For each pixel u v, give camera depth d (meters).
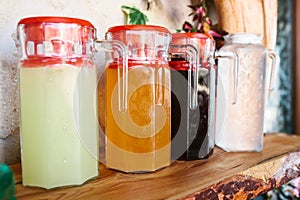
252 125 0.56
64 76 0.37
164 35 0.44
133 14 0.60
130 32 0.42
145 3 0.63
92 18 0.56
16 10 0.47
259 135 0.57
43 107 0.36
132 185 0.39
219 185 0.40
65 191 0.37
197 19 0.68
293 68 1.11
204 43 0.49
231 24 0.69
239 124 0.56
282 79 1.08
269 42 0.71
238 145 0.56
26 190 0.37
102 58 0.56
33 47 0.36
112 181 0.41
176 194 0.36
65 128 0.37
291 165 0.54
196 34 0.49
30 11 0.49
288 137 0.71
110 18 0.58
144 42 0.42
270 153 0.56
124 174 0.43
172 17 0.68
